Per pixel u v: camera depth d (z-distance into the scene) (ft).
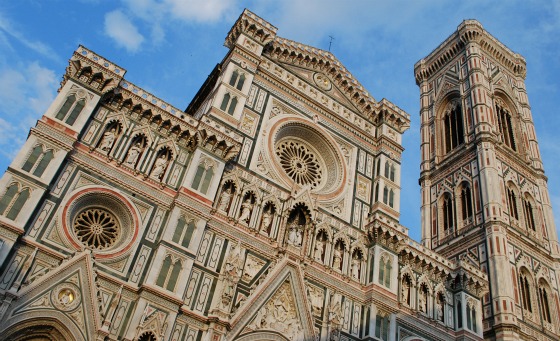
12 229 101.55
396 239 155.94
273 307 126.41
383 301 142.41
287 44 180.55
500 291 184.14
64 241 108.27
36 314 97.66
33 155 112.16
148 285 109.50
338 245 149.79
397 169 178.09
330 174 167.84
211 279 121.08
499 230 199.93
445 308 156.97
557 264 213.46
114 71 131.54
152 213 122.31
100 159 121.70
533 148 252.62
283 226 140.46
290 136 169.07
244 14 175.11
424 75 303.68
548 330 190.80
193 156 133.90
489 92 258.57
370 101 190.39
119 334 103.40
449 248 216.33
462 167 236.22
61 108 120.88
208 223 128.26
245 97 157.38
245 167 144.77
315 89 180.86
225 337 114.01
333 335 129.59
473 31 281.74
